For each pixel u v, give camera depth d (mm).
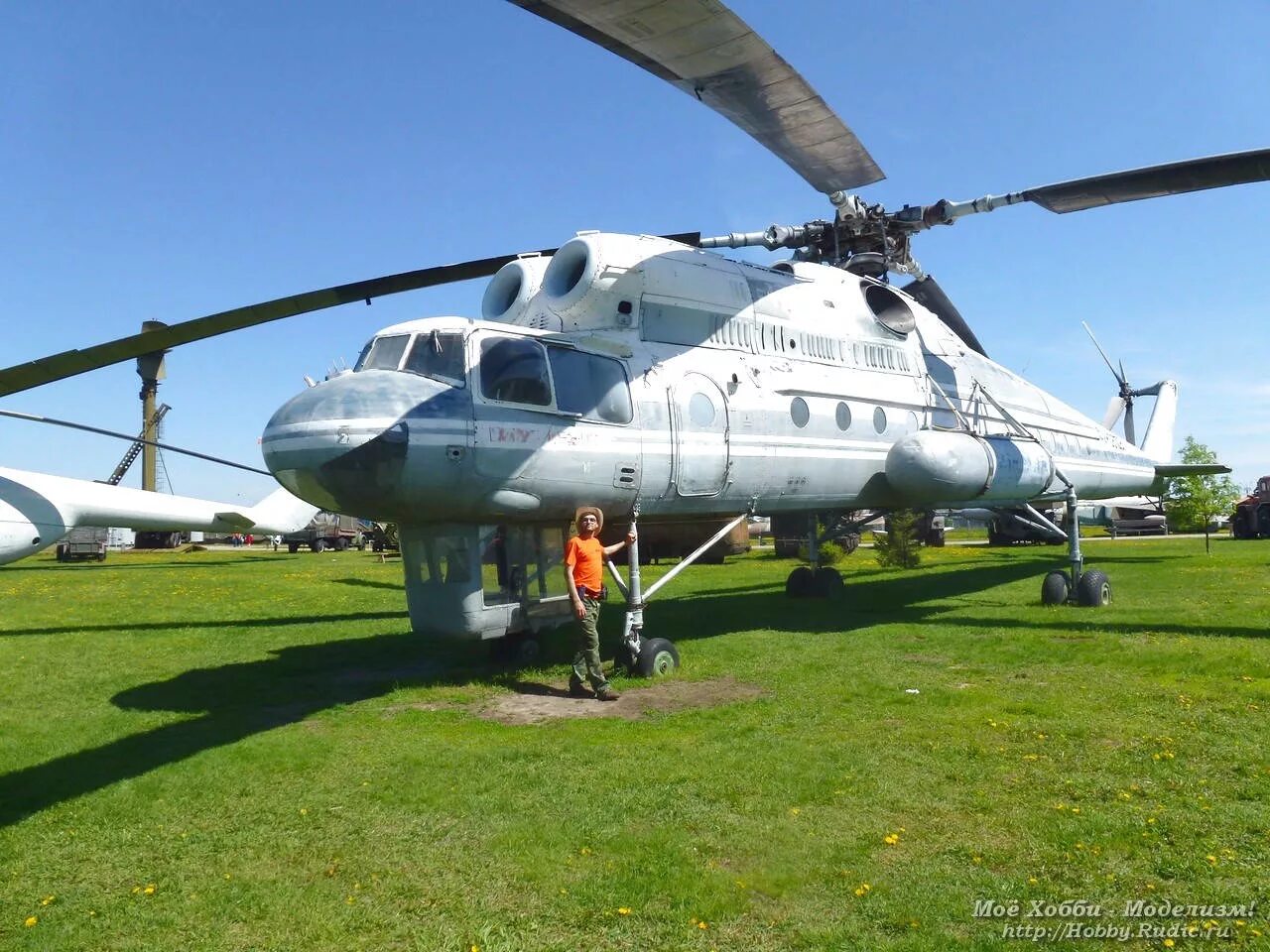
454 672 8945
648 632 11211
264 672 9219
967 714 6809
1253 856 4172
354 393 7332
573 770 5691
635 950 3498
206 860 4477
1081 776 5309
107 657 10156
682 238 10508
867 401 11344
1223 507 24781
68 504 16188
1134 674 7977
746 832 4594
